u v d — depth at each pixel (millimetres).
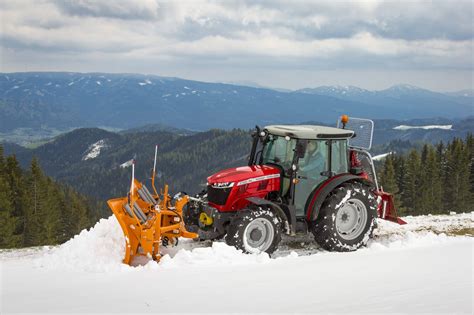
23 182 49906
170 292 4816
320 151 7547
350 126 8773
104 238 7246
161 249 7594
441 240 8141
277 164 7758
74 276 6023
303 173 7438
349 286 4781
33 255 8062
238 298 4441
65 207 59344
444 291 4297
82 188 199250
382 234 9031
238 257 6617
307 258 6770
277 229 7082
